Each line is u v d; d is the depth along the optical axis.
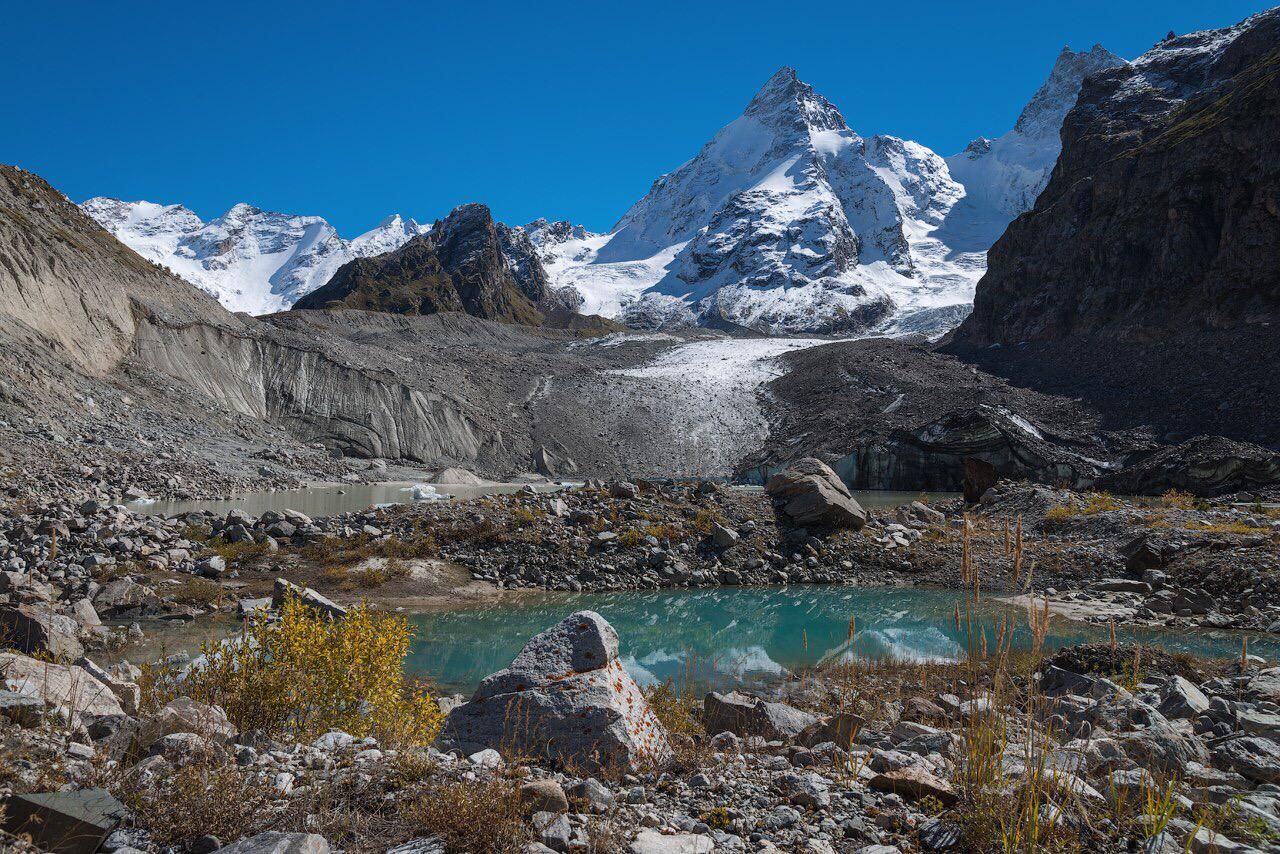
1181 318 83.56
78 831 4.18
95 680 6.87
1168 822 5.09
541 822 4.97
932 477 67.88
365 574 20.48
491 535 23.53
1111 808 5.39
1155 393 72.38
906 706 10.14
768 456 82.50
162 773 5.03
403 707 7.96
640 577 22.47
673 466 87.62
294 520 24.62
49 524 21.03
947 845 5.03
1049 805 5.10
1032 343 101.06
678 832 5.16
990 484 53.44
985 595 21.20
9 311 52.84
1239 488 45.97
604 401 101.56
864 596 21.44
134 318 70.00
